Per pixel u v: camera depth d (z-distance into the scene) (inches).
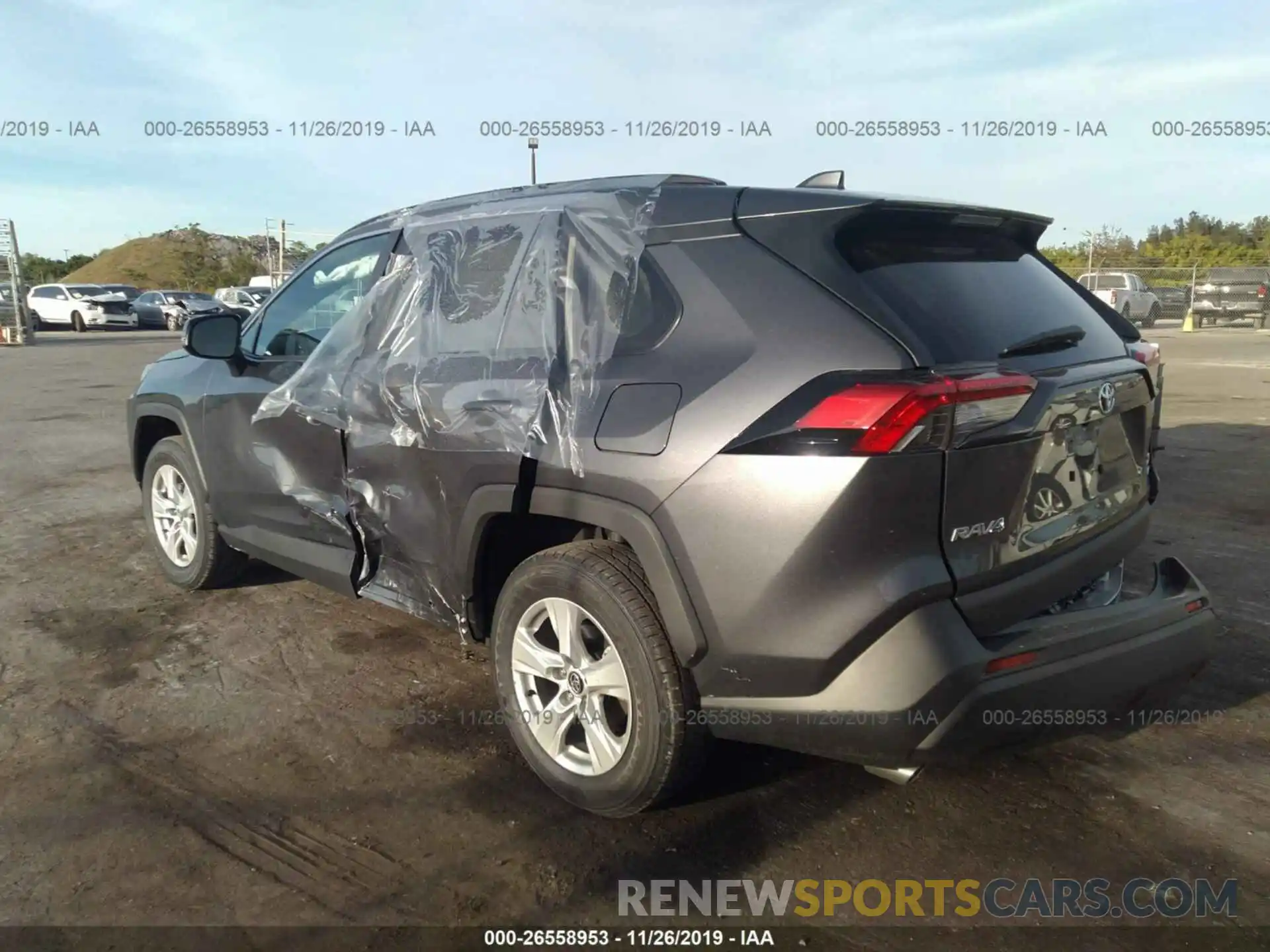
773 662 95.7
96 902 98.7
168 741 132.4
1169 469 301.9
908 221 107.6
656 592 102.2
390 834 110.4
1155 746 129.1
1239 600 181.9
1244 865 104.0
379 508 136.0
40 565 213.3
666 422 100.6
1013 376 94.0
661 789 105.8
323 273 158.4
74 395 546.3
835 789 118.8
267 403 154.6
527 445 112.3
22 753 129.2
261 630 172.4
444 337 127.0
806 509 91.7
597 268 113.3
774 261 101.3
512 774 123.8
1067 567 105.7
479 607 128.0
